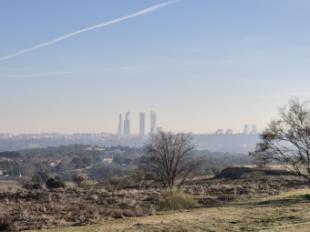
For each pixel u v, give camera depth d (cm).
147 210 3628
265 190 5838
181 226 2503
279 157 4419
